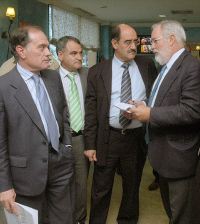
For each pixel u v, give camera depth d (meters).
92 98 2.57
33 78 1.88
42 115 1.88
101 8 8.62
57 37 7.89
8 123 1.82
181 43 2.01
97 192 2.66
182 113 1.89
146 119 1.98
